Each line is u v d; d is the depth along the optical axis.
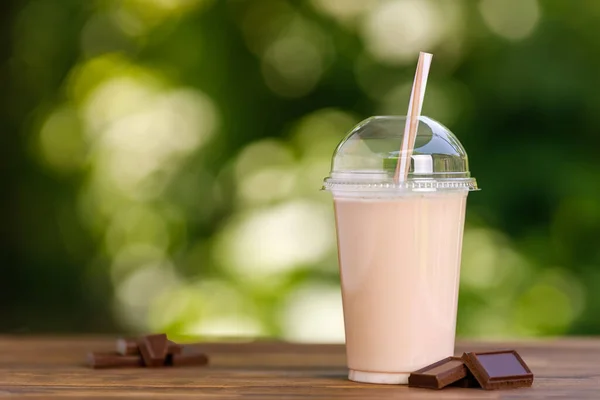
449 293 2.03
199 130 7.08
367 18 7.09
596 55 6.71
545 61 6.73
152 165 7.02
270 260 6.89
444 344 2.03
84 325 6.93
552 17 6.78
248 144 7.10
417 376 1.94
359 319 2.03
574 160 6.64
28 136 7.01
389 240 1.99
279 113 7.13
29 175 7.00
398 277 1.99
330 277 6.79
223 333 6.75
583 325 6.54
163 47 7.11
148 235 6.99
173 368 2.29
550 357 2.47
